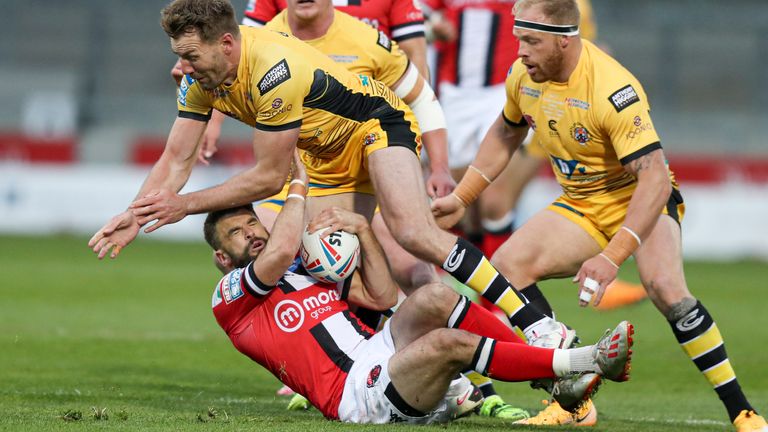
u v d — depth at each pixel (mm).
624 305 39406
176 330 38844
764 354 35312
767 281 64000
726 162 78688
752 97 110125
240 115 20422
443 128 24672
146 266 65438
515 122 23094
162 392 25438
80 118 95438
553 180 73625
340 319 19594
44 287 52406
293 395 25500
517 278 22266
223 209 20344
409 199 20594
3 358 30859
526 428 19922
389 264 23047
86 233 81312
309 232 20016
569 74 21219
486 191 39500
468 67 39250
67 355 32062
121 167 84000
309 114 20547
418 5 27891
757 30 111438
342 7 27141
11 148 82125
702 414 24141
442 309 18406
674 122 94312
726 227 78438
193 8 18609
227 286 19750
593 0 111938
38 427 17766
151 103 97000
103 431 17375
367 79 21703
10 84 105625
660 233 21125
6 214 81500
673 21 110188
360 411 18797
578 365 17531
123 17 113938
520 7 20844
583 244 22359
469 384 19656
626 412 24375
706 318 20438
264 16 28031
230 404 23469
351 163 22016
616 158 21750
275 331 19484
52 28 113938
